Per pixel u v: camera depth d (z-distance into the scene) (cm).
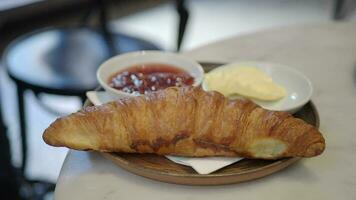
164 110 38
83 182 37
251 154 37
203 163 37
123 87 45
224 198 36
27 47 81
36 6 147
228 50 58
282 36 63
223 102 38
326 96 49
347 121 45
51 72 73
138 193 37
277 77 47
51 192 82
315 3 220
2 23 140
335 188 37
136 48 84
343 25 67
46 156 100
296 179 38
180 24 101
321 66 55
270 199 36
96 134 37
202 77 45
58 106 117
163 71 48
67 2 158
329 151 41
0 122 76
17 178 78
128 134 37
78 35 88
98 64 77
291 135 36
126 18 190
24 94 79
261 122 37
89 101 44
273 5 219
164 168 37
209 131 37
